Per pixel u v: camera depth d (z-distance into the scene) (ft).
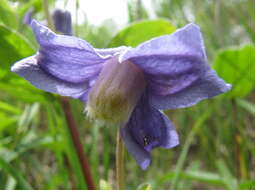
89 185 0.39
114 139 0.60
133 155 0.25
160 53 0.21
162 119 0.26
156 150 0.56
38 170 0.48
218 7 0.71
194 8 0.74
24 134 0.49
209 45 0.70
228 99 0.57
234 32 0.78
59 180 0.46
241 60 0.50
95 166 0.43
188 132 0.61
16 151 0.44
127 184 0.55
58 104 0.41
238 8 0.78
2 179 0.46
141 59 0.23
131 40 0.41
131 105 0.25
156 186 0.46
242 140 0.52
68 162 0.47
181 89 0.24
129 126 0.26
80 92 0.27
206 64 0.21
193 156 0.64
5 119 0.50
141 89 0.26
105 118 0.25
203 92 0.22
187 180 0.51
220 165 0.45
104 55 0.24
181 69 0.22
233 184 0.41
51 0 0.46
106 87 0.25
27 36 0.52
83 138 0.53
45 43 0.23
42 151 0.62
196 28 0.19
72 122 0.39
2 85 0.41
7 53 0.38
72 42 0.22
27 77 0.24
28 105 0.49
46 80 0.25
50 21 0.38
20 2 0.52
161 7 0.70
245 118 0.68
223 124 0.56
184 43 0.19
